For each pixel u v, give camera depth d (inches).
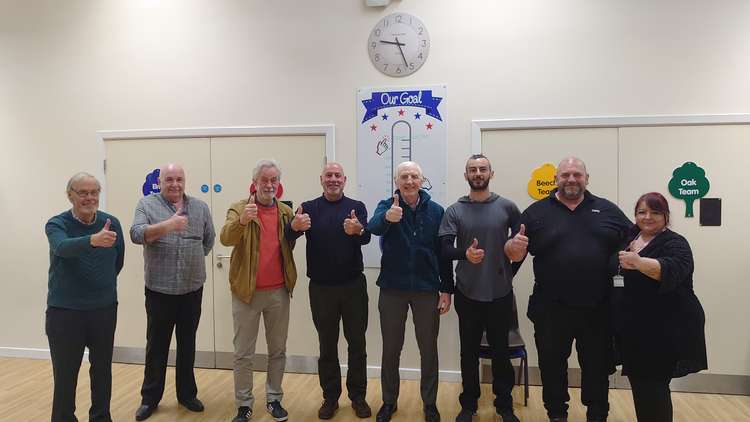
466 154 131.0
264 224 106.1
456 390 125.6
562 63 126.7
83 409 115.3
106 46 147.3
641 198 82.9
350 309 107.3
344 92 135.8
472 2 129.9
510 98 129.0
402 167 100.2
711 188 121.7
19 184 152.8
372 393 123.8
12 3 151.3
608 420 107.4
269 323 108.3
